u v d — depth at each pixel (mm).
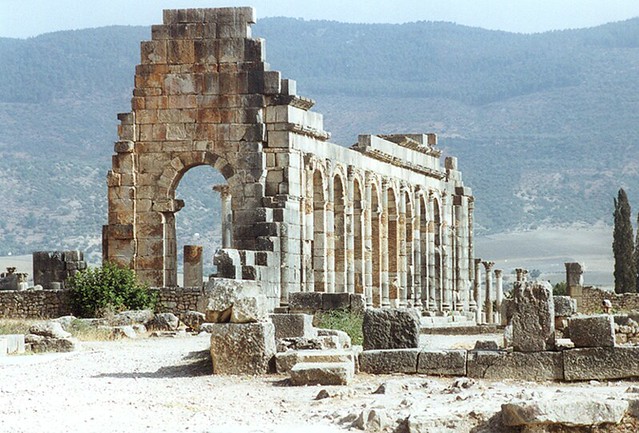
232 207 114062
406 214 147750
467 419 45500
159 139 116375
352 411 48312
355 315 84250
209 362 63969
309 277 116750
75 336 89875
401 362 59312
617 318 78562
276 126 114438
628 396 46875
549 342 57531
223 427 46219
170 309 108625
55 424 46125
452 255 163000
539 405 44781
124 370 63969
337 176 125312
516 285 58062
